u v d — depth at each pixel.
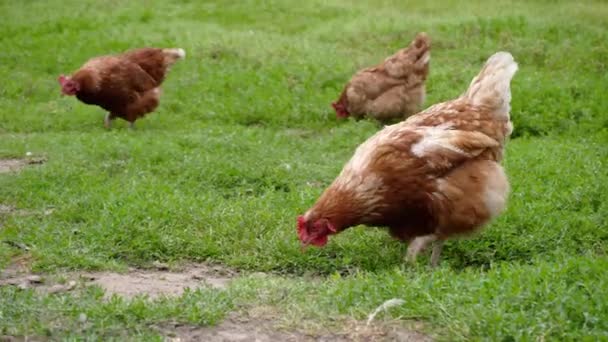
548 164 5.04
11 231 4.55
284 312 4.07
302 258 4.44
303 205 4.71
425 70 5.76
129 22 7.32
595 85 5.96
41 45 6.85
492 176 4.33
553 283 4.09
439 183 4.31
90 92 5.70
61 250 4.45
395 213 4.34
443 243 4.43
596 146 5.32
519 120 5.66
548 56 6.43
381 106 5.77
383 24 7.01
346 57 6.54
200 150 5.27
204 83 6.24
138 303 4.08
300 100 6.05
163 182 4.91
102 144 5.32
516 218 4.60
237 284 4.21
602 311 3.99
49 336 4.02
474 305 4.02
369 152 4.32
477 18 6.96
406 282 4.14
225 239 4.54
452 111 4.38
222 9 7.68
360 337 3.99
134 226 4.55
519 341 3.88
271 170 5.03
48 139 5.48
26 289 4.21
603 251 4.49
